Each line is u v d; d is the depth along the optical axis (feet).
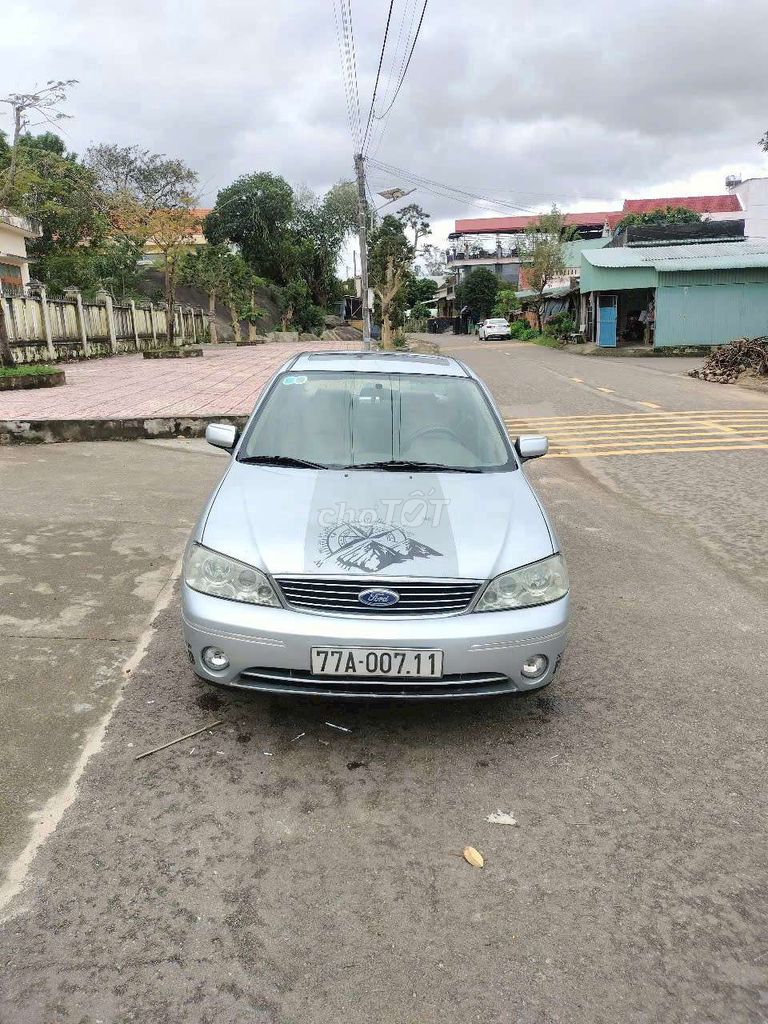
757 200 172.45
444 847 8.79
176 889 8.00
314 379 14.94
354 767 10.21
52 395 42.78
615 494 25.98
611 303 99.96
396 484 12.05
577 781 10.07
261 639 9.86
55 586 15.53
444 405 14.47
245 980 6.98
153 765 10.02
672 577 17.98
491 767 10.32
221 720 11.14
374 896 8.03
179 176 80.18
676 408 46.29
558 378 64.95
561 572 10.95
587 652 13.88
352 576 9.90
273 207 175.11
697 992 7.04
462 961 7.27
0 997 6.69
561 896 8.12
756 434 36.88
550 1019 6.72
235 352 96.99
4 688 11.64
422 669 9.84
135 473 25.85
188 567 10.68
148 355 80.23
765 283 91.35
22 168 48.37
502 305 178.70
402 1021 6.64
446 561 10.21
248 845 8.69
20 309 64.95
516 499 12.02
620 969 7.24
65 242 120.06
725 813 9.52
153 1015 6.61
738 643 14.46
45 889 7.91
